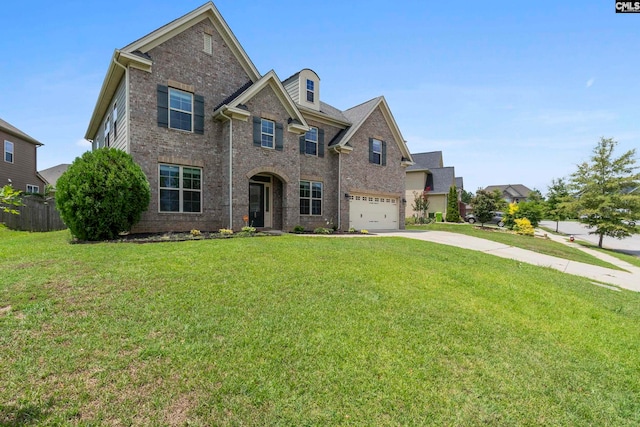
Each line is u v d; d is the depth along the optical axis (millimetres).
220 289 4645
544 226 34344
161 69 10719
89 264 5566
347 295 4820
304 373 2803
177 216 11055
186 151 11250
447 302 4934
